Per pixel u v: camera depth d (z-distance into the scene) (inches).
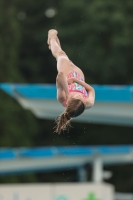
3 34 3809.1
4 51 3784.5
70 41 3806.6
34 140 3855.8
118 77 3774.6
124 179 3806.6
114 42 3678.6
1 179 3422.7
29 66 4074.8
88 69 3752.5
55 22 3983.8
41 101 1943.9
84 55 3750.0
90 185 1930.4
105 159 2706.7
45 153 2506.2
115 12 3715.6
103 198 1927.9
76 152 2568.9
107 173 2778.1
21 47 4092.0
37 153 2482.8
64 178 3814.0
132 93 1736.0
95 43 3762.3
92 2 3855.8
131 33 3715.6
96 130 3809.1
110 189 1939.0
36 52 4124.0
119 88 1748.3
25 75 4109.3
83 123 3789.4
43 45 4084.6
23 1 4146.2
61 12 3932.1
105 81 3774.6
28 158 2493.8
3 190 1881.2
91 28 3750.0
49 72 4119.1
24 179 3516.2
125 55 3737.7
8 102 3663.9
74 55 3745.1
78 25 3801.7
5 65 3769.7
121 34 3713.1
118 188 3791.8
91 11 3759.8
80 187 1919.3
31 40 4106.8
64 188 1913.1
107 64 3722.9
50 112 2022.6
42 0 4138.8
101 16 3710.6
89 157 2662.4
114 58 3722.9
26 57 4106.8
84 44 3774.6
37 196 1894.7
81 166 2694.4
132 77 3769.7
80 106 1071.0
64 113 1074.1
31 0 4138.8
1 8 3934.5
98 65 3745.1
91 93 1112.2
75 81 1110.4
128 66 3762.3
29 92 1899.6
